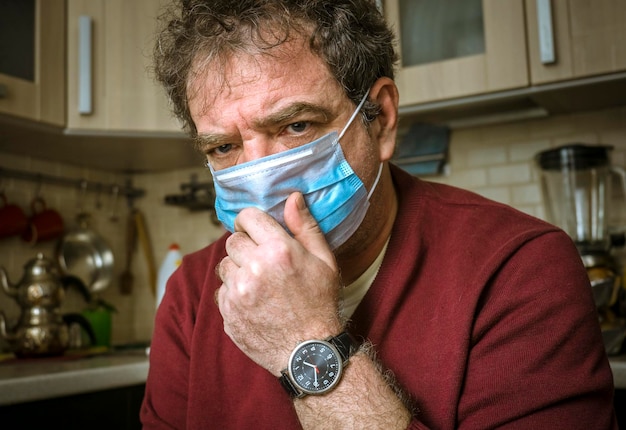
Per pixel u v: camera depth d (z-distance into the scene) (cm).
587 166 169
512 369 76
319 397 71
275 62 79
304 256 74
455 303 82
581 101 175
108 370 145
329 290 74
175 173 249
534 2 161
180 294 106
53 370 141
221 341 97
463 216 92
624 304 154
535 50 160
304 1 81
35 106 176
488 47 165
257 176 80
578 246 156
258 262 73
